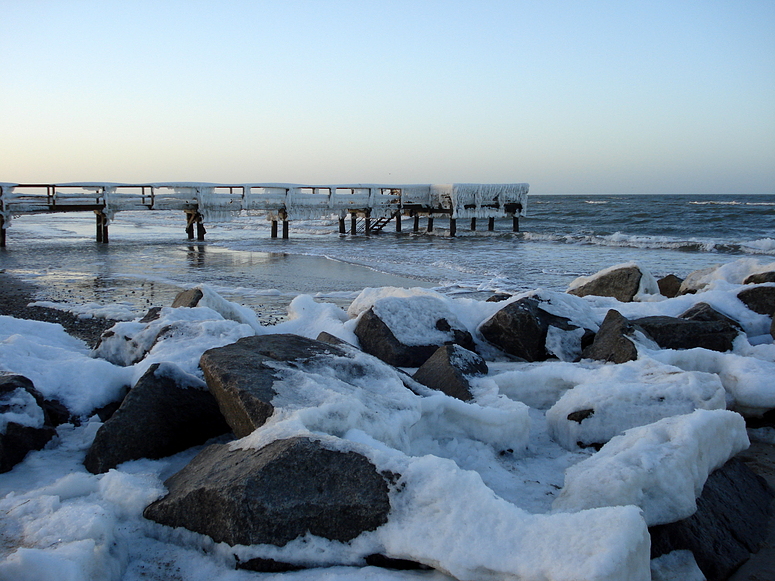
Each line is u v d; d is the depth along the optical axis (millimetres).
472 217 33781
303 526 2875
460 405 4422
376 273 17625
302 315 8211
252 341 4949
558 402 4844
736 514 3627
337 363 4688
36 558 2539
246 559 2852
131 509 3271
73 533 2861
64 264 19031
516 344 7062
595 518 2625
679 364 5711
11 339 5477
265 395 3859
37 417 4297
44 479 3801
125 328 6309
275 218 30984
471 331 7562
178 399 4352
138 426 4094
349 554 2850
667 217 47938
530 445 4570
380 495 2904
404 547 2760
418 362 6797
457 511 2775
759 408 5109
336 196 31875
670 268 19422
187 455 4223
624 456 3402
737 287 8906
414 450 4195
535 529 2645
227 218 28859
